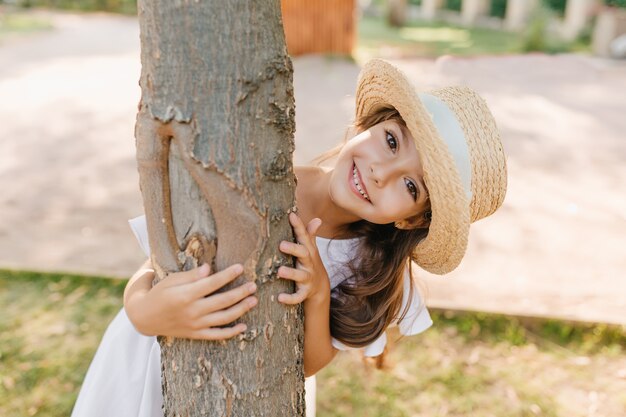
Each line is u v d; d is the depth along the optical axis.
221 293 1.22
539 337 3.26
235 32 1.09
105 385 1.71
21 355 3.00
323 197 1.78
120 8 19.83
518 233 4.62
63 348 3.07
